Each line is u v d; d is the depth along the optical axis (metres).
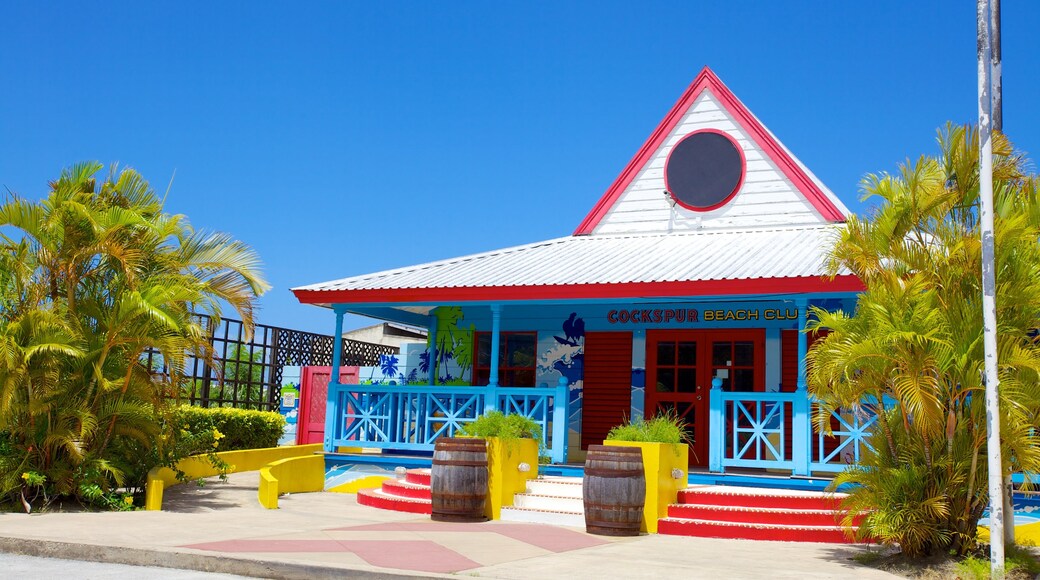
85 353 12.45
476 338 19.00
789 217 18.39
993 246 8.75
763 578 8.24
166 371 13.70
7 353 11.73
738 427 14.97
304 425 21.89
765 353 16.61
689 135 19.45
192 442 14.43
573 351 18.09
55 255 12.87
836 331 9.70
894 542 10.45
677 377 17.22
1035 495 12.16
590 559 9.11
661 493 11.89
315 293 16.66
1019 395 8.77
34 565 8.69
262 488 13.90
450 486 12.20
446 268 17.77
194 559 8.62
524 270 16.73
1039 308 9.12
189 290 13.04
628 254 17.45
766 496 12.10
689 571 8.49
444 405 17.00
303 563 8.23
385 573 7.96
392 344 32.53
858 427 13.65
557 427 15.16
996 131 9.82
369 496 14.22
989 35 9.06
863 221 9.97
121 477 12.91
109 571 8.38
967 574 8.53
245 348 26.47
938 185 9.59
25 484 12.36
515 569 8.35
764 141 18.81
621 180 20.02
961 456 9.21
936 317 9.06
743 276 13.85
